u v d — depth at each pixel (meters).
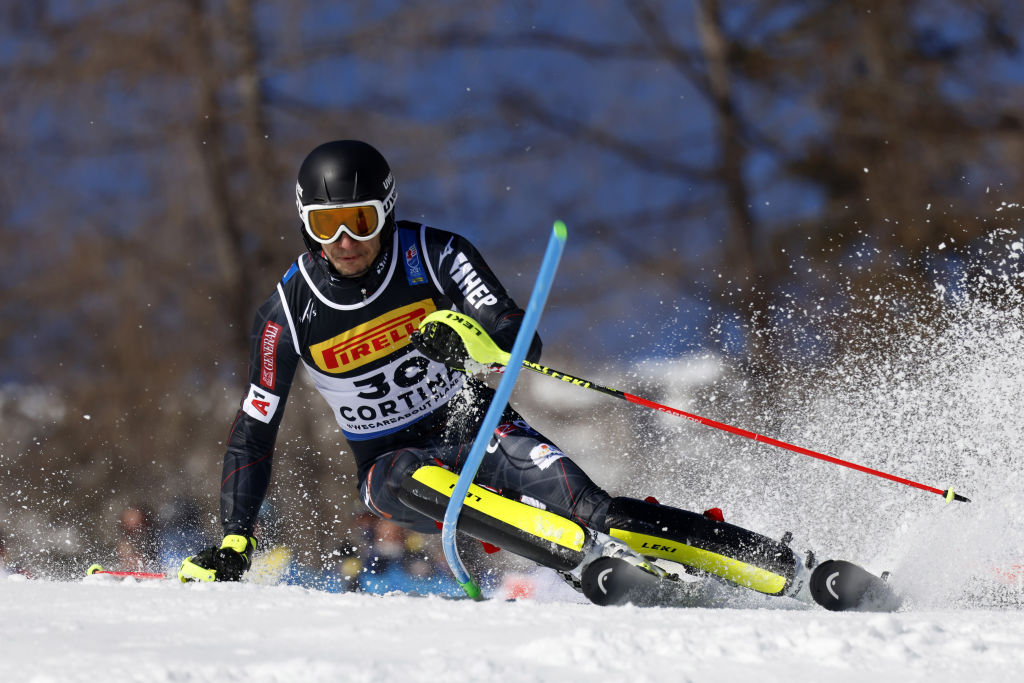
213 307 49.09
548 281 9.09
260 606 9.38
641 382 35.72
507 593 18.98
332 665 6.28
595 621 8.36
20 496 43.50
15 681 6.33
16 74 52.50
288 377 13.27
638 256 54.38
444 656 6.89
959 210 47.62
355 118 54.38
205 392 47.03
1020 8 51.62
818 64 53.16
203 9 52.84
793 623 8.03
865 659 6.80
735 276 50.88
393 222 12.66
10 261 50.66
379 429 13.27
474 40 56.53
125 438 45.03
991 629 7.80
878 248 48.31
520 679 6.24
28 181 52.25
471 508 11.82
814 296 48.34
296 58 53.88
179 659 6.74
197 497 42.84
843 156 51.44
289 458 40.81
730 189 52.62
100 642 7.39
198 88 51.81
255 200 51.59
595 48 57.22
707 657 6.85
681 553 11.36
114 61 51.62
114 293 48.75
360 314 12.70
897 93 51.31
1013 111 50.69
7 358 48.25
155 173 51.47
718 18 54.44
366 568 30.69
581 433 37.81
